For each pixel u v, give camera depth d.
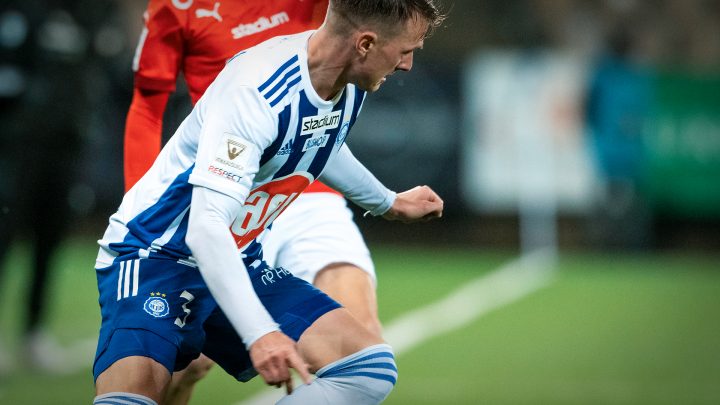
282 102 9.83
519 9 49.78
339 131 10.56
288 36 10.32
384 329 26.89
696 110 41.44
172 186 10.38
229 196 9.53
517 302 31.33
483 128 41.19
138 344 10.20
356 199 12.09
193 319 10.73
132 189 10.97
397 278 35.88
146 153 12.88
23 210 21.61
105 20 23.30
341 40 9.83
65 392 19.16
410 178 40.28
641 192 41.75
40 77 22.17
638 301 31.77
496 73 41.22
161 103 13.04
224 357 11.45
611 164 41.66
